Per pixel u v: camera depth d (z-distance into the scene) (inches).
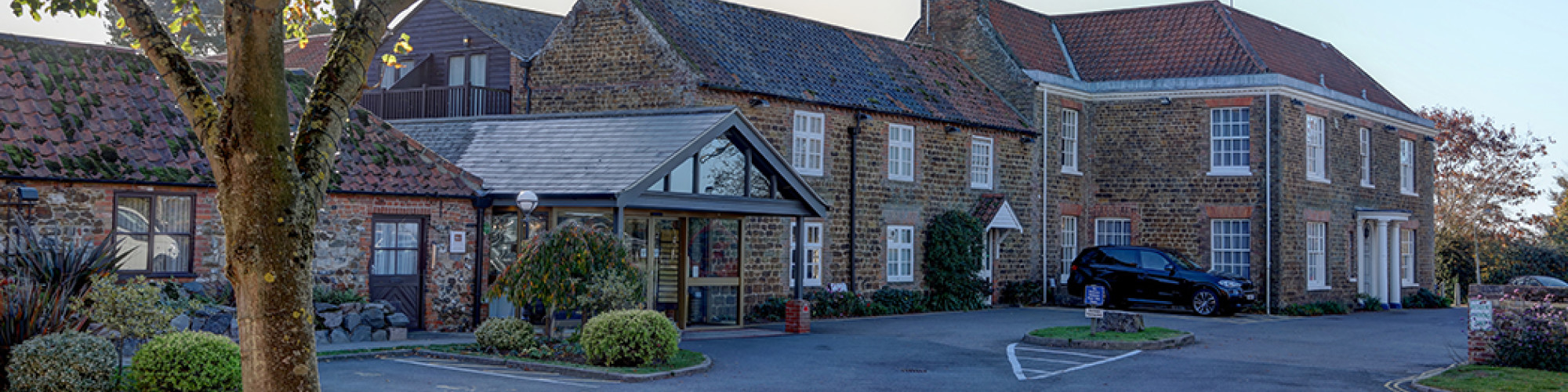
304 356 309.1
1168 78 1165.1
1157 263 1027.3
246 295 306.5
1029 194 1146.0
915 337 755.4
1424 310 1289.4
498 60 1024.9
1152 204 1164.5
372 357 568.1
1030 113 1148.5
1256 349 712.4
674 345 556.7
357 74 336.8
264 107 307.1
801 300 777.6
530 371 534.6
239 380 415.8
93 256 518.0
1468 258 1608.0
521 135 782.5
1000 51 1171.9
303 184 316.2
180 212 618.5
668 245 763.4
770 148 757.3
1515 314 570.9
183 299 573.0
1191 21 1224.2
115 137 610.5
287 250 308.0
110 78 652.1
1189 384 538.9
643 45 892.0
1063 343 706.2
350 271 664.4
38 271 493.7
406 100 987.3
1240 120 1128.2
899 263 1026.1
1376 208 1290.6
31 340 403.2
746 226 887.1
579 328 631.2
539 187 695.1
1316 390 523.8
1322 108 1182.3
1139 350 688.4
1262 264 1106.7
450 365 546.9
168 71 319.9
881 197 1002.1
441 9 1071.6
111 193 588.4
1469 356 587.8
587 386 488.7
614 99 902.4
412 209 693.3
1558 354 553.6
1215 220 1133.7
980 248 1066.7
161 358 401.1
